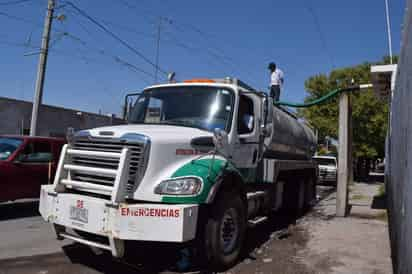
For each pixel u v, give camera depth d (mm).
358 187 24562
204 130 6105
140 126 6035
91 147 5453
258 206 7402
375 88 14227
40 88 17922
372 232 8555
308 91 32625
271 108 6945
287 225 9492
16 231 7938
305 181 12109
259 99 7395
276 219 10430
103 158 5234
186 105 6559
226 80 6996
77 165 5543
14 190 9125
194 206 4887
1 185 8859
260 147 7340
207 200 5125
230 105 6438
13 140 9648
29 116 23344
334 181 25484
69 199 5246
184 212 4727
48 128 24594
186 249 5730
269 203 8297
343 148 11180
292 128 9789
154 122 6629
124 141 5082
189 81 7000
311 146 12562
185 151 5422
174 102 6656
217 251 5480
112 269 5535
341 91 11180
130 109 7270
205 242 5457
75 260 5922
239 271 5637
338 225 9500
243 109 6848
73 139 5688
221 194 5613
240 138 6547
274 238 7902
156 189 4941
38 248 6590
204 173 5195
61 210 5332
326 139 32406
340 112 11227
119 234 4723
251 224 6672
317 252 6746
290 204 10680
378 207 13234
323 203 14758
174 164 5258
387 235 8219
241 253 6633
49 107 24641
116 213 4750
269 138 7785
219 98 6496
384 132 29359
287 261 6176
